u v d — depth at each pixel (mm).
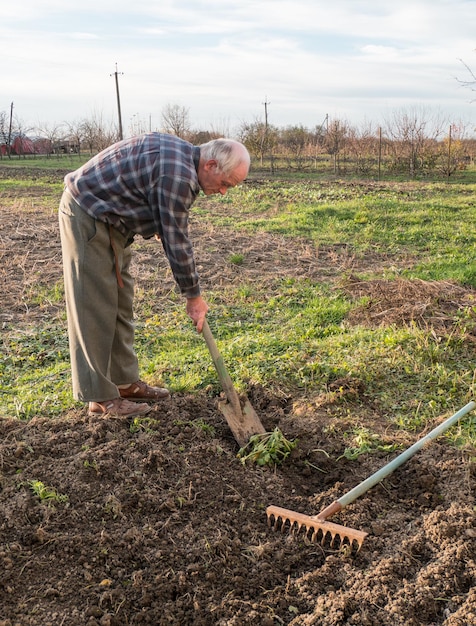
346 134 28734
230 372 5191
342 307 6926
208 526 3412
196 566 3131
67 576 3057
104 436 4074
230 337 6324
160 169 3598
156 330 6590
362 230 11266
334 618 2824
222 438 4254
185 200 3633
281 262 9227
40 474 3686
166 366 5348
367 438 4188
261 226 11750
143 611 2893
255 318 6930
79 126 39938
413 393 4898
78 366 4059
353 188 17031
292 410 4664
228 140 3691
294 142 34812
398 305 6633
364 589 2980
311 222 11867
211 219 12688
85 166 3797
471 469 3801
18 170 25359
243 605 2945
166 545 3270
